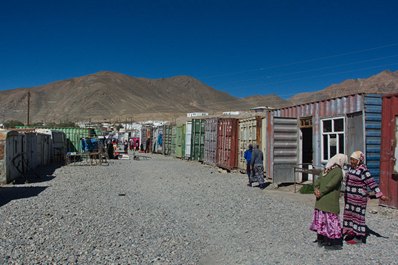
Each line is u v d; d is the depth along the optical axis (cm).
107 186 1775
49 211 1138
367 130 1352
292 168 1780
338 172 758
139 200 1386
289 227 960
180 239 862
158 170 2592
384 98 1193
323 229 772
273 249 781
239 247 804
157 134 5216
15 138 2022
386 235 870
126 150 5225
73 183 1888
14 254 723
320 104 1631
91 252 753
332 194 769
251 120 2238
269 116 2045
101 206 1247
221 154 2652
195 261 723
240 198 1416
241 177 2169
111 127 9231
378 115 1373
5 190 1638
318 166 1644
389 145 1169
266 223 1007
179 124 4222
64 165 3064
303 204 1290
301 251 761
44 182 1936
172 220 1055
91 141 3581
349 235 817
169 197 1454
